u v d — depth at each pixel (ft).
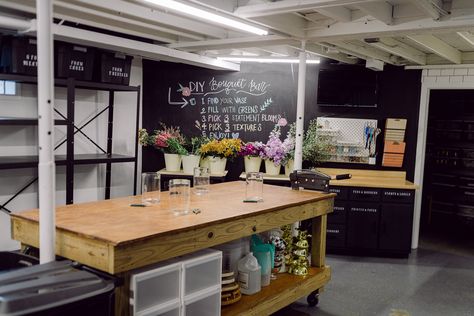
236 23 11.05
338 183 17.78
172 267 7.75
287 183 18.58
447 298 13.87
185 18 11.91
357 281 15.15
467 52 18.20
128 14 11.76
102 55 15.25
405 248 17.79
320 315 12.27
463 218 24.32
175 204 9.57
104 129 18.17
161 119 20.53
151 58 17.97
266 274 11.27
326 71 19.49
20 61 12.88
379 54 17.60
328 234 18.11
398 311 12.71
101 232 7.22
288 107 20.10
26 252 8.50
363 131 19.58
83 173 17.66
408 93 19.39
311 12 12.23
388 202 17.66
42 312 5.23
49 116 6.91
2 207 14.76
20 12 12.45
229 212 9.38
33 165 13.56
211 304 8.81
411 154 19.54
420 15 11.23
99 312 5.98
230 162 20.45
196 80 20.51
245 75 20.26
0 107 14.39
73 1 10.77
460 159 24.43
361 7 10.10
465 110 24.09
